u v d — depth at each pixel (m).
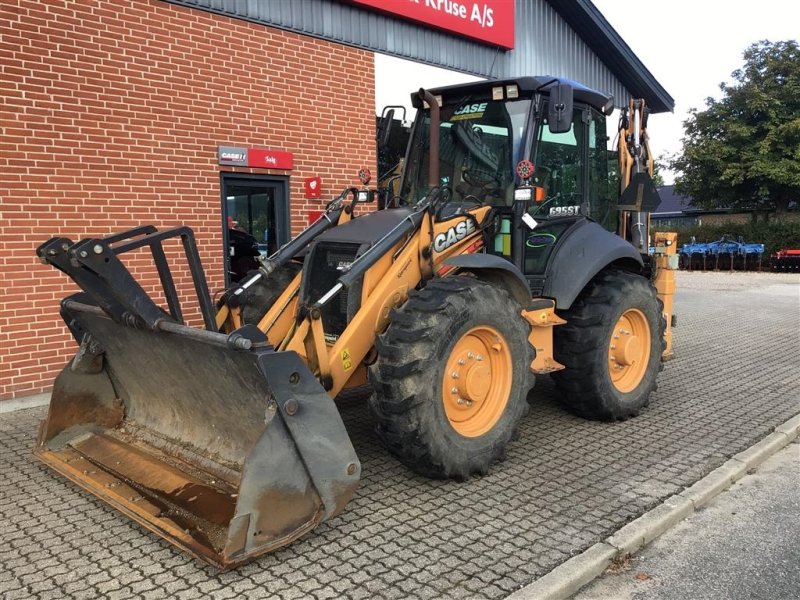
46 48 5.42
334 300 3.98
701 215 33.28
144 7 5.98
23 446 4.48
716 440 4.63
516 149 4.58
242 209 6.95
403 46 8.38
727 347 8.19
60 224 5.61
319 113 7.50
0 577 2.83
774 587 2.88
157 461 3.64
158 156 6.19
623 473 4.01
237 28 6.68
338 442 3.04
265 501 2.82
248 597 2.68
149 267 6.19
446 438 3.63
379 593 2.70
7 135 5.27
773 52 23.47
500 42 9.55
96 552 3.05
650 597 2.80
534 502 3.59
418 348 3.47
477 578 2.82
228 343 2.87
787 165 22.28
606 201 5.69
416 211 4.11
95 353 4.01
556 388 5.04
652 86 12.59
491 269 4.12
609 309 4.77
